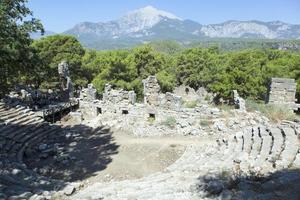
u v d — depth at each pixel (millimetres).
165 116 37438
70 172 25516
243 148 22766
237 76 60812
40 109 42219
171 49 156250
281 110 34219
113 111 42469
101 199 14852
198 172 18734
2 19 22641
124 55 67750
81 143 32094
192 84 73750
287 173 14164
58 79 61094
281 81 35719
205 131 33375
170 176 19141
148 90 39188
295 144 20156
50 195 16453
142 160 27484
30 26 25469
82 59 67438
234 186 13828
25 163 26781
